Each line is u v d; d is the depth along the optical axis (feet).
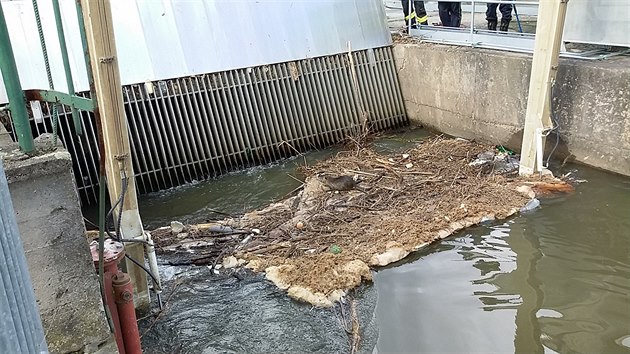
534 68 25.11
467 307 17.78
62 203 9.16
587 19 26.91
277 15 34.68
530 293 18.30
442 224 22.47
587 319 16.97
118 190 16.29
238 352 15.85
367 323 17.06
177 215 26.86
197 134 31.30
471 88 33.22
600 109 26.43
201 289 18.88
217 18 32.78
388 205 24.77
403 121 38.83
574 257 20.31
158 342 16.33
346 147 35.27
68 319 9.64
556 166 28.35
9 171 8.50
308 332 16.63
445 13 37.24
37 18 9.88
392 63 38.24
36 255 9.14
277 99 33.91
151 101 30.09
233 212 26.66
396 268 19.99
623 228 22.00
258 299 18.22
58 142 9.78
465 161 29.84
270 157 33.73
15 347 5.33
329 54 35.91
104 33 14.74
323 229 22.75
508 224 22.74
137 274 17.04
